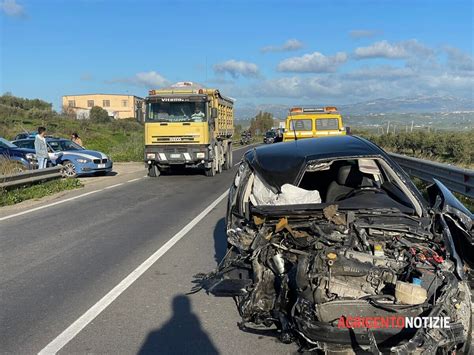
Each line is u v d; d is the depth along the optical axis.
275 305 4.45
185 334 5.12
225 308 5.84
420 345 3.63
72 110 67.38
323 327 3.84
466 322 4.06
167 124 20.00
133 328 5.28
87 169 21.23
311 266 4.13
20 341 4.97
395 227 4.45
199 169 24.83
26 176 16.05
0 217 12.01
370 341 3.70
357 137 5.99
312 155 5.35
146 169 25.98
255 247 4.66
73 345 4.88
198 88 20.92
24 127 45.66
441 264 4.07
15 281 6.91
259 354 4.62
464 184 10.45
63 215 12.11
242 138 63.28
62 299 6.17
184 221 10.99
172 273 7.18
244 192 5.54
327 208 4.65
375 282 4.00
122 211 12.49
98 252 8.42
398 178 5.04
